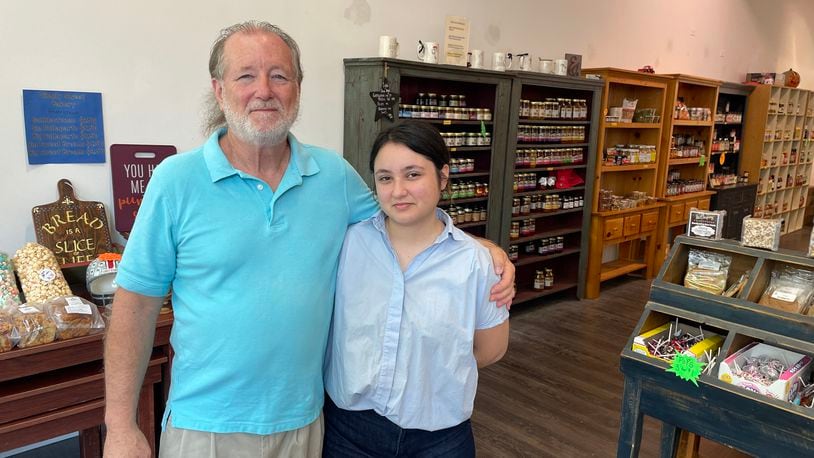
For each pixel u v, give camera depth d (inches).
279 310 58.0
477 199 178.9
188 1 122.3
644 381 84.0
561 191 206.4
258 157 59.1
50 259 100.2
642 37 258.8
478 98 184.2
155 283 57.9
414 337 61.7
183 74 123.5
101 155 114.3
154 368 95.8
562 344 175.3
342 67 152.7
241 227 57.0
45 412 86.4
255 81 56.1
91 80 111.7
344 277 64.3
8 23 101.7
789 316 75.5
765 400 72.4
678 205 255.4
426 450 65.6
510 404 136.9
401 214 60.2
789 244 340.2
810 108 367.9
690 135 283.1
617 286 242.7
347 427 66.9
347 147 155.3
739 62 331.9
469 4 184.5
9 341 82.3
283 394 59.7
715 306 82.2
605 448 120.0
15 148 105.0
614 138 246.8
